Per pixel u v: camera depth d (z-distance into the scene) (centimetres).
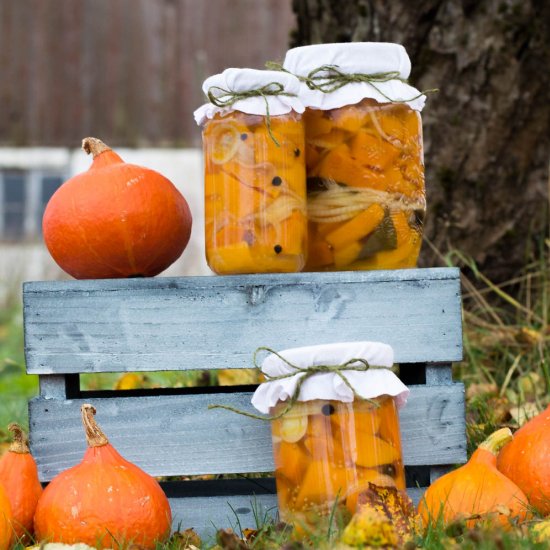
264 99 188
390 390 174
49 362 192
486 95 317
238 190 189
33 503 180
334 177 197
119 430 193
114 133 829
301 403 174
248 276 191
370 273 192
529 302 315
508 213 322
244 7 823
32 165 830
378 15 320
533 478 187
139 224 193
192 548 178
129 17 825
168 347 191
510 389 287
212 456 193
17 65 830
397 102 198
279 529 177
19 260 791
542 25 316
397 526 167
